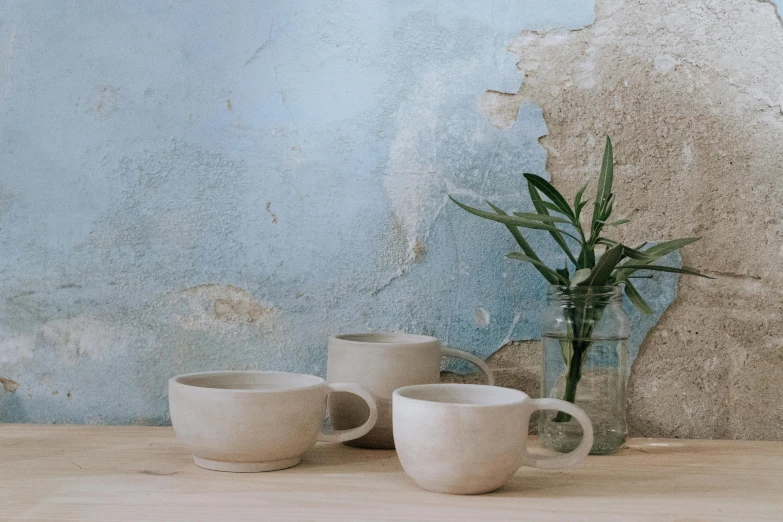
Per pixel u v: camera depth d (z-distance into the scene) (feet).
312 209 3.04
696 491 2.16
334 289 3.03
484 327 3.00
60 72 3.08
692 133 2.97
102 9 3.08
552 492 2.15
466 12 3.02
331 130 3.04
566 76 3.00
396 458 2.54
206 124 3.06
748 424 2.92
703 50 2.97
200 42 3.07
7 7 3.10
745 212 2.94
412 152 3.02
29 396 3.07
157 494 2.07
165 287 3.05
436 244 3.01
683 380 2.95
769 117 2.95
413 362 2.57
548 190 2.65
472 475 2.04
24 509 1.93
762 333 2.93
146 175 3.06
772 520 1.89
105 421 3.06
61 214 3.06
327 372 2.74
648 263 2.86
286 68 3.05
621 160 2.99
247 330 3.04
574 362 2.59
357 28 3.04
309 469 2.38
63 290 3.07
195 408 2.24
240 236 3.05
